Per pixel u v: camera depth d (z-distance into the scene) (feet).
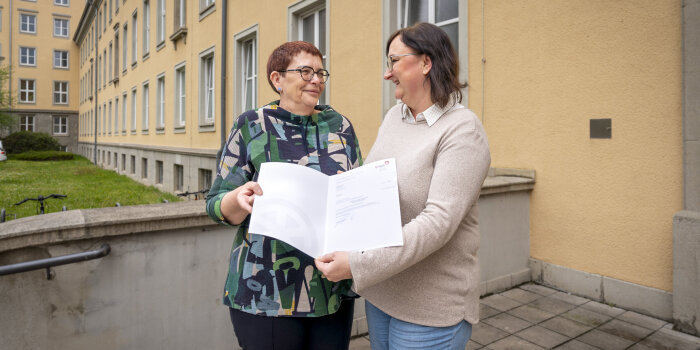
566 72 12.30
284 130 4.72
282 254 4.48
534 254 13.33
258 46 27.27
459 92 4.21
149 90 49.88
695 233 9.48
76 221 6.46
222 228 7.98
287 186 4.01
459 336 4.12
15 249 6.04
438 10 16.83
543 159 12.95
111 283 6.86
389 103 18.24
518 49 13.50
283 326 4.50
